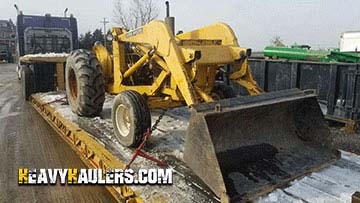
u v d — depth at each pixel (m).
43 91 8.55
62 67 8.09
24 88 8.44
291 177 2.69
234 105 2.63
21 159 4.12
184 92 3.20
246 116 2.82
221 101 2.66
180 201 2.36
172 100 3.79
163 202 2.35
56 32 10.36
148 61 4.02
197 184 2.62
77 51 4.79
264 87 6.82
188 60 3.21
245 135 2.85
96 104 4.71
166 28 3.45
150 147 3.51
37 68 8.40
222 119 2.65
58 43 10.42
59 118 4.96
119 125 3.63
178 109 5.49
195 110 2.51
